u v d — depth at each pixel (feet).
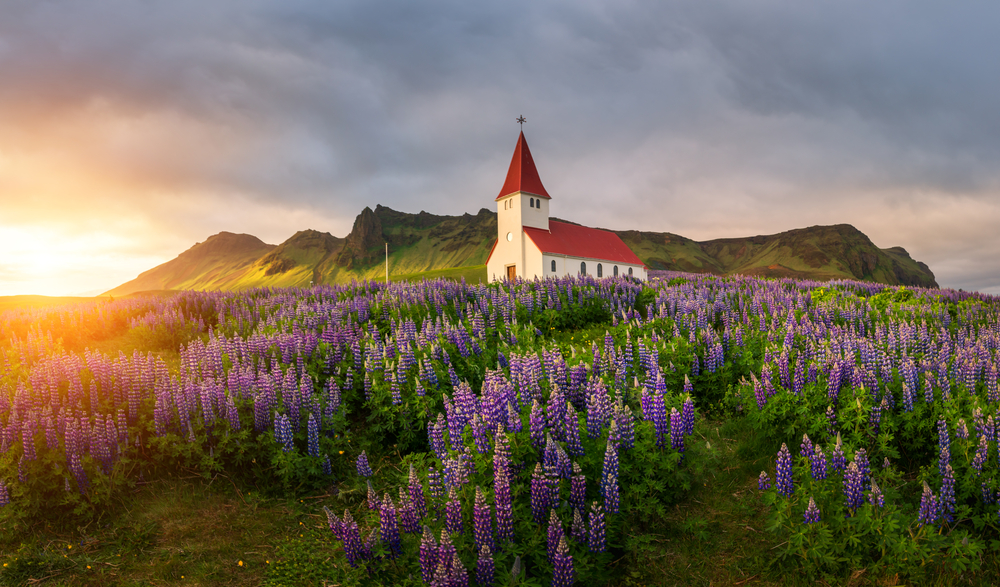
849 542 20.68
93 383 33.68
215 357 40.88
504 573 18.45
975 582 19.81
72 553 23.00
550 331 64.18
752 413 32.76
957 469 23.59
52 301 119.55
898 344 44.34
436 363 39.63
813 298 78.64
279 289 91.97
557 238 219.41
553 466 21.85
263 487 28.68
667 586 21.02
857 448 27.25
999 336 47.62
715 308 69.97
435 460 26.76
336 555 23.26
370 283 90.33
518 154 221.66
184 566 22.57
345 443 31.83
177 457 28.86
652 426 26.35
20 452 25.57
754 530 24.27
